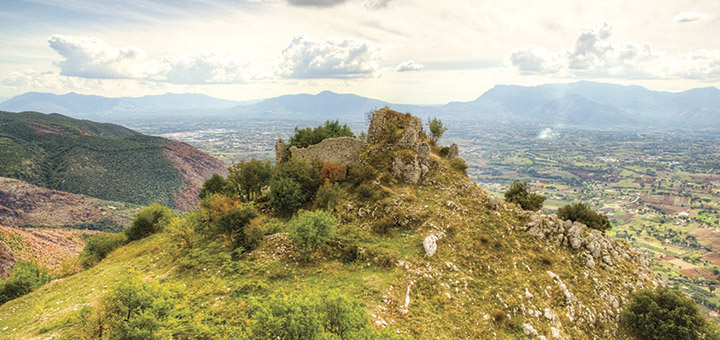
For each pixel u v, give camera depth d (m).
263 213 49.81
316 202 47.66
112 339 17.66
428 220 39.69
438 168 53.31
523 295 31.50
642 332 31.86
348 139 56.12
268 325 16.97
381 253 33.56
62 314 26.36
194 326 20.64
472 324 26.98
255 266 31.41
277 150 62.03
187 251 37.06
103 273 36.41
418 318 26.09
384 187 47.12
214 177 58.44
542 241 39.97
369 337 17.67
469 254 35.62
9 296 41.09
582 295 33.78
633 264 42.16
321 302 18.86
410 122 59.31
